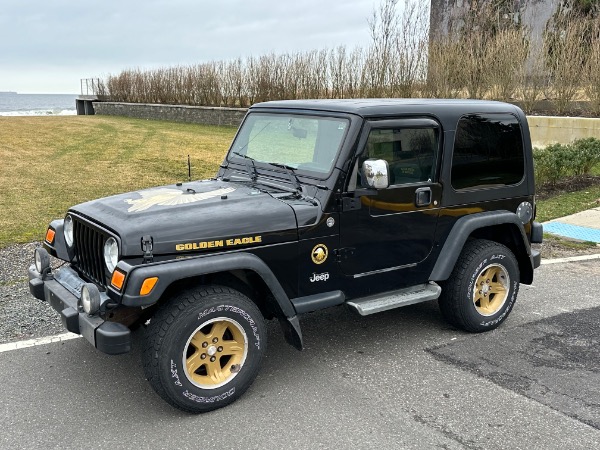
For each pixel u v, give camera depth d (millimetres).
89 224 3715
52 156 15852
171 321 3367
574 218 9164
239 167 4652
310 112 4246
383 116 4066
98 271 3707
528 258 5043
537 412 3604
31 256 6766
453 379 4035
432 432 3381
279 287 3721
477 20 20188
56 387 3896
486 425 3459
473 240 4828
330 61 22781
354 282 4156
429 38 19922
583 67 16453
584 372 4145
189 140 20250
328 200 3885
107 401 3727
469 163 4566
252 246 3654
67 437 3322
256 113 4785
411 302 4309
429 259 4484
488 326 4828
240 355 3668
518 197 4941
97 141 19703
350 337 4766
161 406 3670
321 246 3924
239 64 26672
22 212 9055
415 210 4301
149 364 3389
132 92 34438
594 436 3350
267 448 3219
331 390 3877
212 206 3734
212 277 3779
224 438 3318
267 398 3770
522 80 17469
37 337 4641
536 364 4270
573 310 5410
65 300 3689
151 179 12383
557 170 11367
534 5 20938
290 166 4242
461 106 4527
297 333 3812
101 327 3328
